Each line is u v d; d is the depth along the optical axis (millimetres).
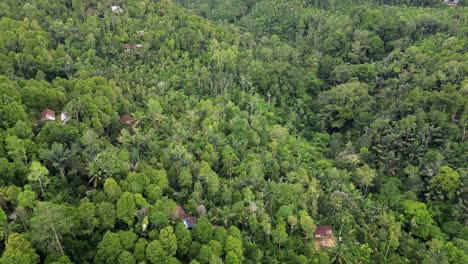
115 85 111812
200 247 67000
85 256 63562
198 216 75375
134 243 64562
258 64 136875
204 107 109125
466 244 83875
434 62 135125
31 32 123500
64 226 61688
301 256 71875
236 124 104812
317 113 130875
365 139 111375
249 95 124312
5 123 84125
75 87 102562
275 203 83125
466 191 94812
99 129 91812
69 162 78125
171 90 119500
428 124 109188
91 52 126062
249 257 70312
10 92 89750
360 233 85062
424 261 78750
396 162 106062
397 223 86062
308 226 77812
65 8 151000
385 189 97562
